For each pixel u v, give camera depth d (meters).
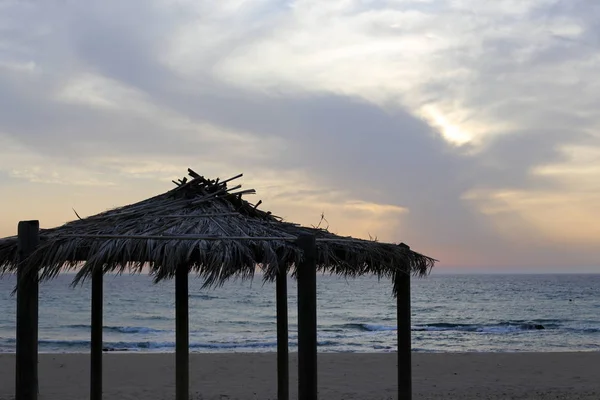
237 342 29.94
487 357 19.17
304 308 5.47
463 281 161.38
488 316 51.97
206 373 16.12
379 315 51.91
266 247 5.52
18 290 5.21
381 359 18.84
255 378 15.41
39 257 5.21
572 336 34.44
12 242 5.62
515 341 31.80
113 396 13.05
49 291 78.25
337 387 14.25
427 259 7.09
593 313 55.38
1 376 15.71
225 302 64.44
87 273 5.21
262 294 77.88
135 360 18.34
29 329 5.16
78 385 14.35
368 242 6.54
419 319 48.50
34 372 5.13
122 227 5.89
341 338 32.72
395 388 14.11
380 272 6.82
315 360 5.45
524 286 120.62
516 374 16.09
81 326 39.53
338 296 81.31
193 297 72.00
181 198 6.77
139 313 50.62
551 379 15.34
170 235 5.59
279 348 7.78
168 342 28.56
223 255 5.32
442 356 19.39
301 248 5.53
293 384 14.06
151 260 5.41
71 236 5.48
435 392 13.42
